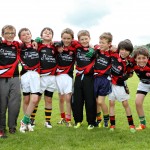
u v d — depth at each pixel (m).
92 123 3.63
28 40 3.48
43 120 4.19
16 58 3.33
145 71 3.53
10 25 3.31
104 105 3.62
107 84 3.54
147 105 5.73
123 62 3.49
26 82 3.49
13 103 3.31
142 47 3.47
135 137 3.22
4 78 3.27
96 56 3.60
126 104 3.56
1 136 3.18
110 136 3.25
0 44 3.28
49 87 3.71
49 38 3.62
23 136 3.24
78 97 3.68
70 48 3.70
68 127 3.71
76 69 3.71
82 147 2.87
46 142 3.03
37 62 3.53
